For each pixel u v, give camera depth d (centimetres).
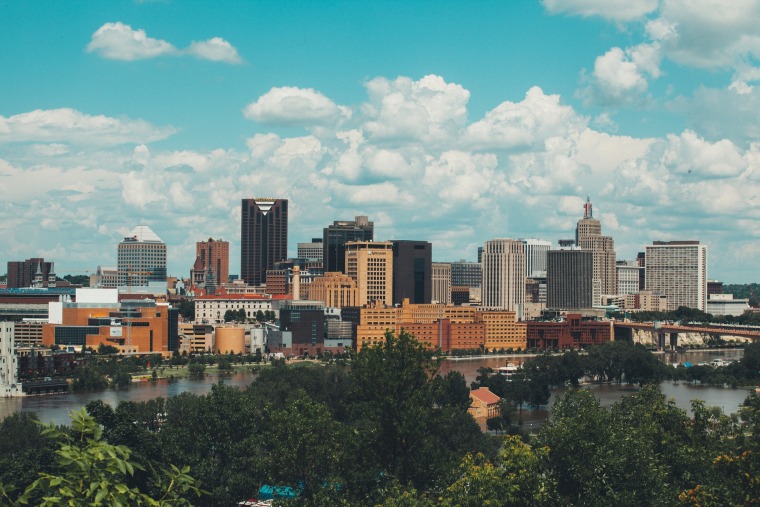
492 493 16188
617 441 16988
